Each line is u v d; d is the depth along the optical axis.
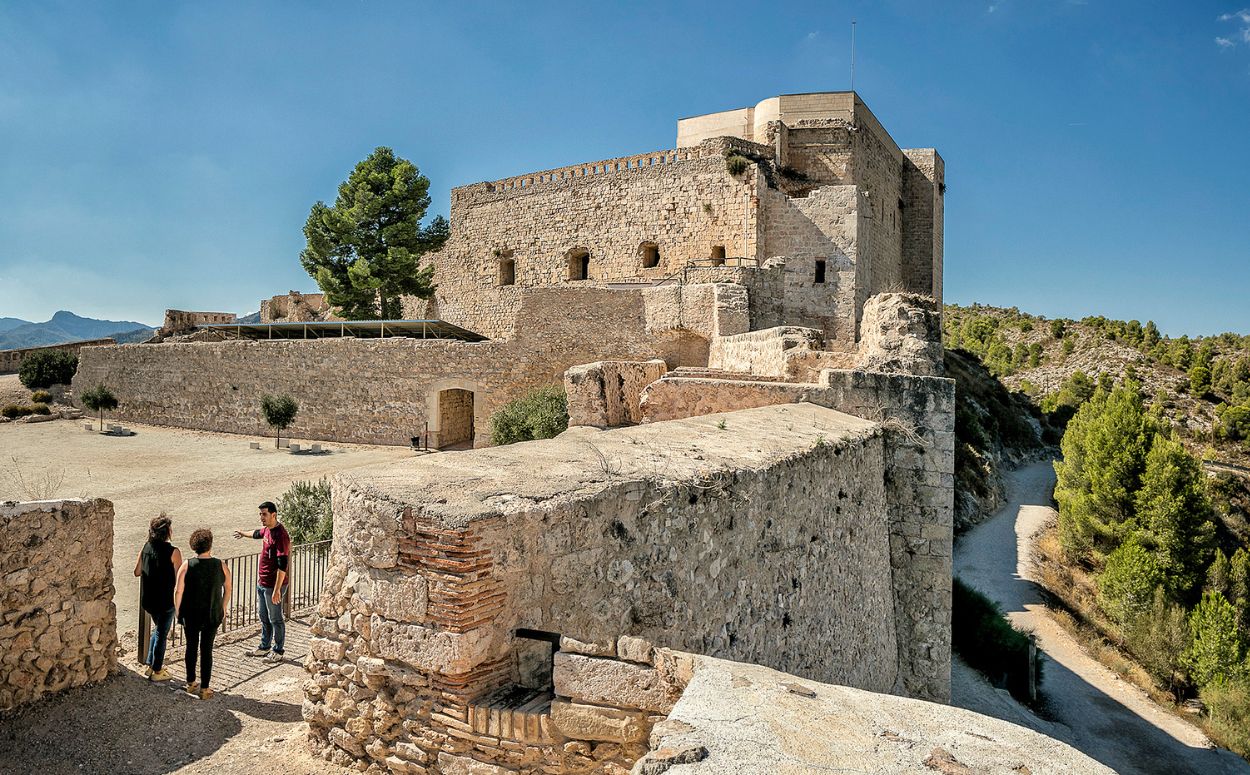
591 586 5.32
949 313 175.00
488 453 6.79
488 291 42.94
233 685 8.66
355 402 35.69
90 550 8.32
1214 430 82.19
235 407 39.66
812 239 35.09
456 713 4.91
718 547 6.40
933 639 11.86
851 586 9.73
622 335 29.81
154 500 22.88
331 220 45.81
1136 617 29.17
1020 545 37.62
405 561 5.08
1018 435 63.47
